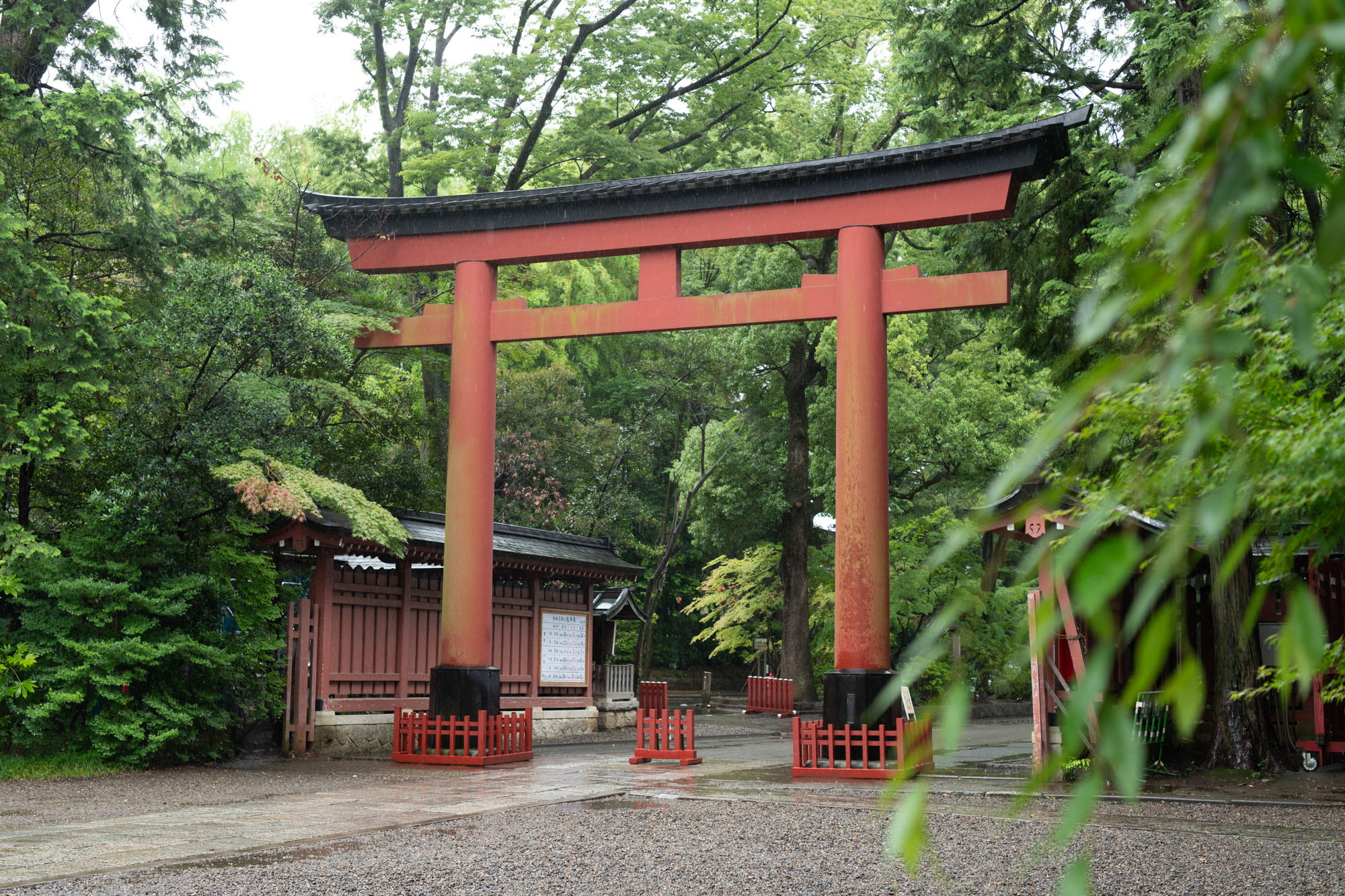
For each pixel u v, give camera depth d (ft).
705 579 149.07
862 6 100.89
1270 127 2.50
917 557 101.19
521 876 24.58
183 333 50.06
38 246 55.26
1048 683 41.98
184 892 22.59
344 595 57.52
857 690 46.16
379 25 91.76
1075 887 2.52
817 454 103.81
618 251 53.78
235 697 53.67
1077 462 3.59
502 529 69.67
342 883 23.63
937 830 31.01
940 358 113.39
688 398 124.67
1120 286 2.71
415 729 52.80
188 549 51.57
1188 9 46.70
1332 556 51.52
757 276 101.96
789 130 111.86
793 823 32.65
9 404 49.83
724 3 93.45
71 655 48.16
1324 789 40.40
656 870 25.34
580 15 85.87
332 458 67.92
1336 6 2.41
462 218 55.93
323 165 101.76
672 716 52.65
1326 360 9.03
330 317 55.93
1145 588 2.63
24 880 23.97
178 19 59.82
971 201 47.55
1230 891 22.91
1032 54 58.39
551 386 115.75
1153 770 45.32
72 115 51.96
